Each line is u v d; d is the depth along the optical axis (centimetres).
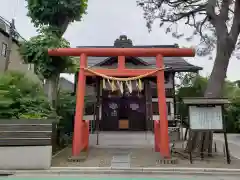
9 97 880
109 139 1363
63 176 669
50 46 966
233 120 1958
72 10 1070
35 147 730
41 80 1153
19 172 693
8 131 735
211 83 980
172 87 1803
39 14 1066
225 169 706
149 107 1800
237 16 991
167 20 1093
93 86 1869
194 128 824
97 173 693
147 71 887
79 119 852
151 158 862
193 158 867
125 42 2148
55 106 1091
